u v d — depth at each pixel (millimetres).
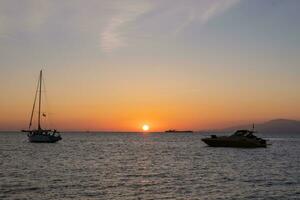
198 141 177875
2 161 61281
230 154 80750
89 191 34344
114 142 160875
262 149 96188
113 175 45312
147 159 69875
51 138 113750
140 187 36781
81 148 106062
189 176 44938
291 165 58688
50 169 50531
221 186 37500
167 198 31609
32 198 30891
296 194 33500
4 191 33656
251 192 34344
